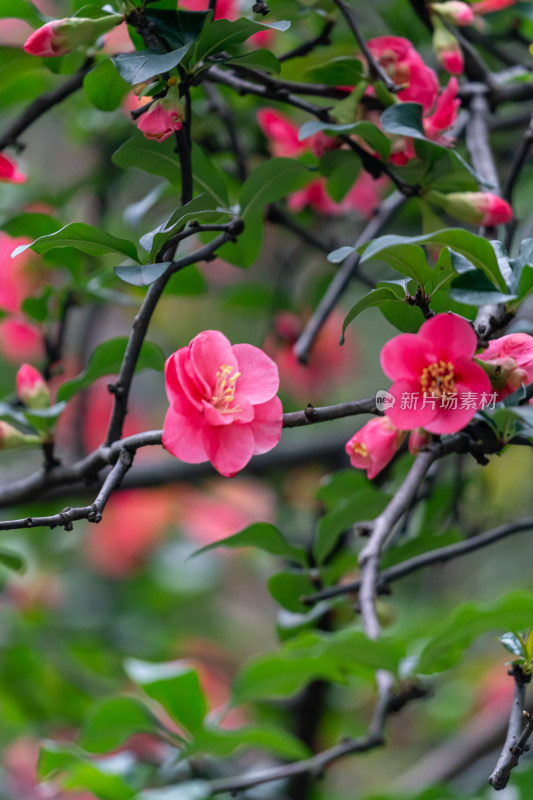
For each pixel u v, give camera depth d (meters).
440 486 1.76
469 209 1.60
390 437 1.53
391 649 1.52
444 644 1.53
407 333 1.51
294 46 1.88
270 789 1.80
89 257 1.80
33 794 2.15
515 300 1.50
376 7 1.81
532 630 1.52
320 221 2.06
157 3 1.58
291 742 1.66
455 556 1.63
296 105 1.64
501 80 1.74
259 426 1.51
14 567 1.66
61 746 1.68
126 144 1.60
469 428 1.52
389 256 1.51
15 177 1.66
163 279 1.55
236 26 1.55
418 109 1.58
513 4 1.75
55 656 2.20
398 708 1.58
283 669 1.59
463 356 1.49
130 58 1.54
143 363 1.66
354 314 1.52
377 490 1.64
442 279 1.52
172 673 1.65
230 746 1.67
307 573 1.64
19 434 1.63
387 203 1.74
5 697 2.04
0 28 1.95
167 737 1.68
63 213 2.01
